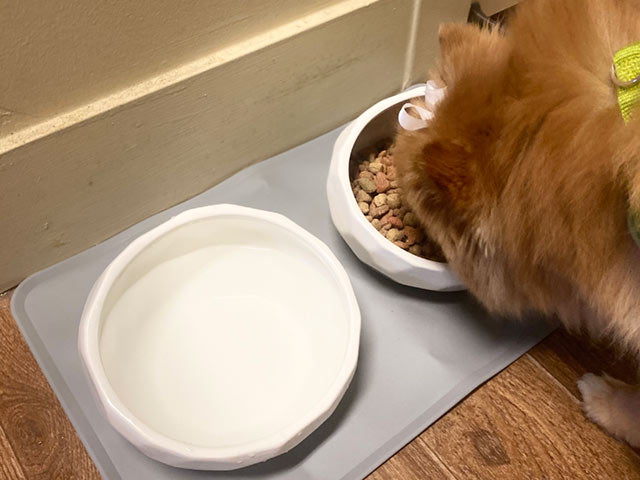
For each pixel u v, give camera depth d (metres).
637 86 0.57
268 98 1.10
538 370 1.02
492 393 0.99
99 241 1.10
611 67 0.61
